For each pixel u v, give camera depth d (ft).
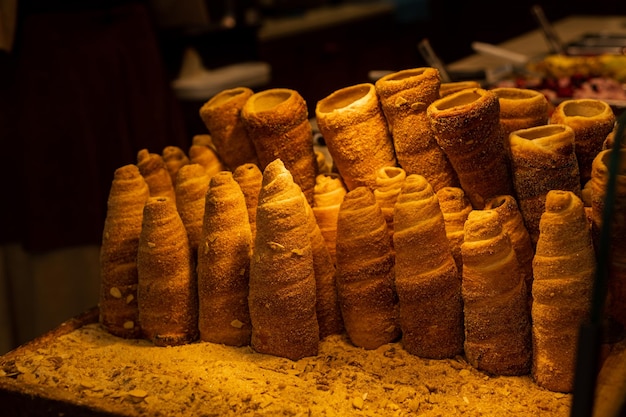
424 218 2.86
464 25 12.06
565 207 2.68
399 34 12.11
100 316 3.31
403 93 3.05
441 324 2.90
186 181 3.24
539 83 5.27
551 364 2.72
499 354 2.80
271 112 3.19
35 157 5.87
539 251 2.72
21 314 6.30
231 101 3.37
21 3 5.81
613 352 2.56
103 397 2.80
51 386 2.88
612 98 4.83
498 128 2.94
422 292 2.87
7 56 5.87
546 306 2.70
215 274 3.04
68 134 5.92
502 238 2.77
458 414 2.65
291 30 9.62
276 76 9.37
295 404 2.72
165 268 3.10
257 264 2.94
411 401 2.70
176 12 6.68
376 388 2.79
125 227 3.22
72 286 6.17
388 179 3.06
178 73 7.41
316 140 4.43
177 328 3.13
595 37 7.71
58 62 5.86
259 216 2.92
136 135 6.18
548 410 2.65
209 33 7.57
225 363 2.97
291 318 2.93
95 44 5.96
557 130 2.95
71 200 5.97
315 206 3.23
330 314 3.12
